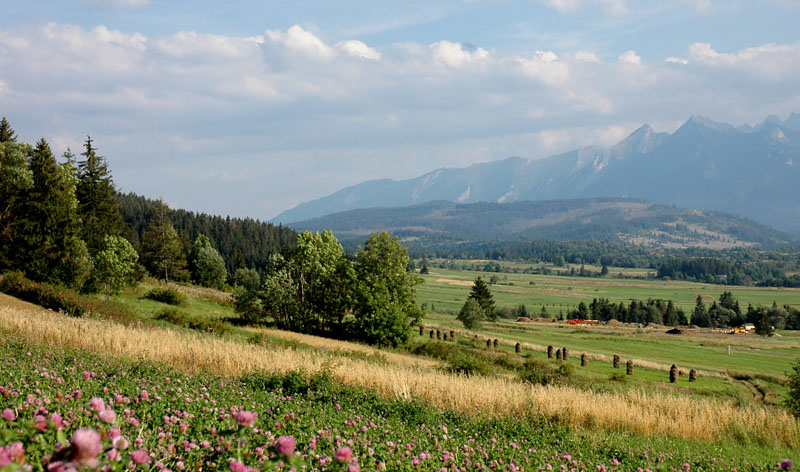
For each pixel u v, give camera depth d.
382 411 14.30
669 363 71.81
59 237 53.75
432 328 92.62
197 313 61.53
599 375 54.38
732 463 12.17
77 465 2.62
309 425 7.95
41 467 2.98
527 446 11.23
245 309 62.06
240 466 3.41
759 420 19.83
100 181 72.81
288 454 3.73
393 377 19.81
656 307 177.00
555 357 66.88
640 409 19.59
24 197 53.94
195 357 19.94
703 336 122.94
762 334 133.88
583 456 10.83
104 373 11.98
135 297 61.59
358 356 38.06
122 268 57.94
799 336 137.75
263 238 186.50
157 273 101.56
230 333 44.56
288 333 56.66
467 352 59.47
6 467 2.55
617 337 103.75
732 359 80.25
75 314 38.38
